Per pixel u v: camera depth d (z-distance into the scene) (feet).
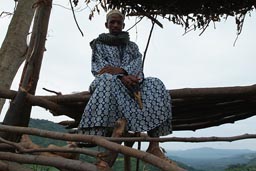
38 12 8.94
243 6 12.66
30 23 13.89
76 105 10.14
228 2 12.65
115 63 9.43
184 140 6.66
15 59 13.44
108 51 9.57
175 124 11.86
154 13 13.08
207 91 9.31
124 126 7.84
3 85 13.07
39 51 8.89
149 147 8.20
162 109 8.46
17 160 6.22
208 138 6.66
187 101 10.03
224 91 9.25
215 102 10.21
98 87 8.34
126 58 9.48
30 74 8.77
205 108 10.58
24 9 13.79
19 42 13.56
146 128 8.29
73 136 5.84
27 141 8.27
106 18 10.02
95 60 9.61
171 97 9.45
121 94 8.47
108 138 6.27
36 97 8.87
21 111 8.59
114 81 8.48
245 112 10.82
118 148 5.24
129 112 8.37
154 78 8.90
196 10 13.14
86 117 8.19
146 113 8.38
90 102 8.25
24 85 8.70
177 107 10.51
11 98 9.23
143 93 8.64
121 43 9.73
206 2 12.74
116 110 8.38
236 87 9.27
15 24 13.66
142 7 13.08
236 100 10.17
